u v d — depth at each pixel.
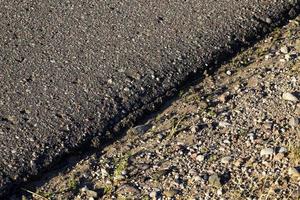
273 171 4.18
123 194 4.38
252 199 4.05
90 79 5.31
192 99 5.10
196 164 4.45
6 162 4.66
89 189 4.48
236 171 4.29
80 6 6.12
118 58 5.50
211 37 5.64
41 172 4.66
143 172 4.50
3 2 6.24
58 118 4.98
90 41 5.71
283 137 4.44
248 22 5.79
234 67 5.40
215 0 6.05
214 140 4.61
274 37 5.67
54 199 4.47
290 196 3.97
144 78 5.28
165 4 6.06
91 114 5.00
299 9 5.94
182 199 4.22
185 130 4.80
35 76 5.38
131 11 6.01
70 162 4.73
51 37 5.79
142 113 5.05
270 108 4.75
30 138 4.83
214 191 4.20
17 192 4.56
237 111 4.84
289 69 5.12
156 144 4.73
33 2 6.21
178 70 5.36
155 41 5.65
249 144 4.47
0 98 5.19
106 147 4.84
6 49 5.69
